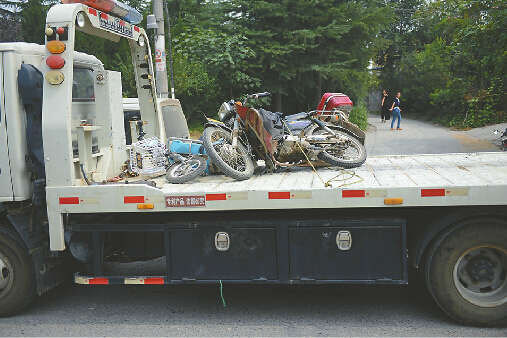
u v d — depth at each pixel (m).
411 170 4.97
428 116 27.98
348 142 5.34
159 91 12.17
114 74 5.50
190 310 4.72
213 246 4.28
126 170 5.51
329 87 21.50
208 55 17.05
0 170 4.37
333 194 4.01
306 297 4.96
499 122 20.03
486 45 13.50
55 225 4.32
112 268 4.73
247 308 4.72
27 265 4.52
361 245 4.12
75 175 4.61
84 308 4.84
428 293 4.37
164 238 4.37
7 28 21.45
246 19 18.14
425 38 41.19
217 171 5.24
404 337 3.98
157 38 12.01
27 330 4.32
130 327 4.34
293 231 4.17
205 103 19.11
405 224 4.07
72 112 4.75
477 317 4.10
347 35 18.75
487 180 4.15
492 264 4.14
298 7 17.52
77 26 4.40
